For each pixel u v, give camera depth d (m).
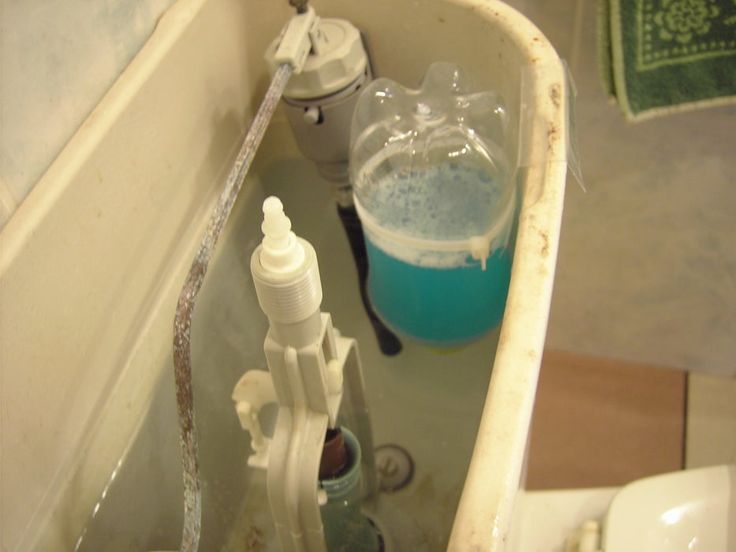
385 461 0.70
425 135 0.63
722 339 1.06
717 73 0.65
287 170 0.75
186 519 0.46
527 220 0.49
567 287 1.06
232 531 0.63
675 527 0.63
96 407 0.52
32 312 0.45
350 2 0.66
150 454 0.57
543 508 0.71
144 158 0.55
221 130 0.66
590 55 0.75
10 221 0.45
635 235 0.95
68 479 0.49
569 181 0.90
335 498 0.56
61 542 0.48
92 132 0.50
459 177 0.61
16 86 0.45
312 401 0.47
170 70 0.58
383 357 0.76
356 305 0.77
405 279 0.62
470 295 0.62
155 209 0.58
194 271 0.47
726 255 0.94
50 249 0.46
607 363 1.15
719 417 1.08
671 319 1.06
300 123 0.64
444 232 0.58
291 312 0.41
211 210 0.65
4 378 0.43
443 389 0.72
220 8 0.63
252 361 0.60
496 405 0.40
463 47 0.65
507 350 0.43
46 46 0.47
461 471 0.67
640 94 0.68
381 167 0.62
